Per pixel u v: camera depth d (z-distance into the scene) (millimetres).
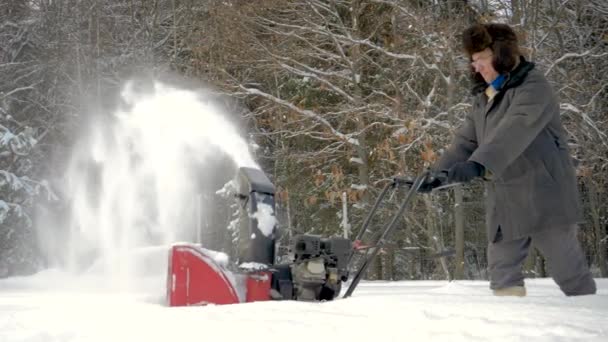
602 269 17344
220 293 2658
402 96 13352
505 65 3023
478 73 3271
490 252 3207
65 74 16828
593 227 18875
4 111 15141
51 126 16781
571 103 12672
